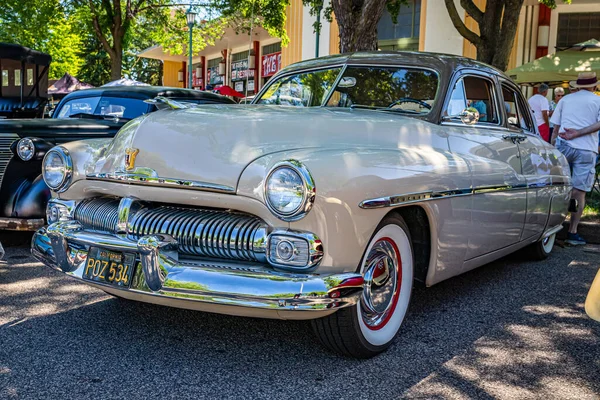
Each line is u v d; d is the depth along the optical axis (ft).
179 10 84.69
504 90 16.03
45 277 15.37
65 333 11.35
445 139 12.47
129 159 10.36
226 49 93.50
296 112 11.55
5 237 20.12
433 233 11.16
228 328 11.80
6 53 27.66
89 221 11.05
